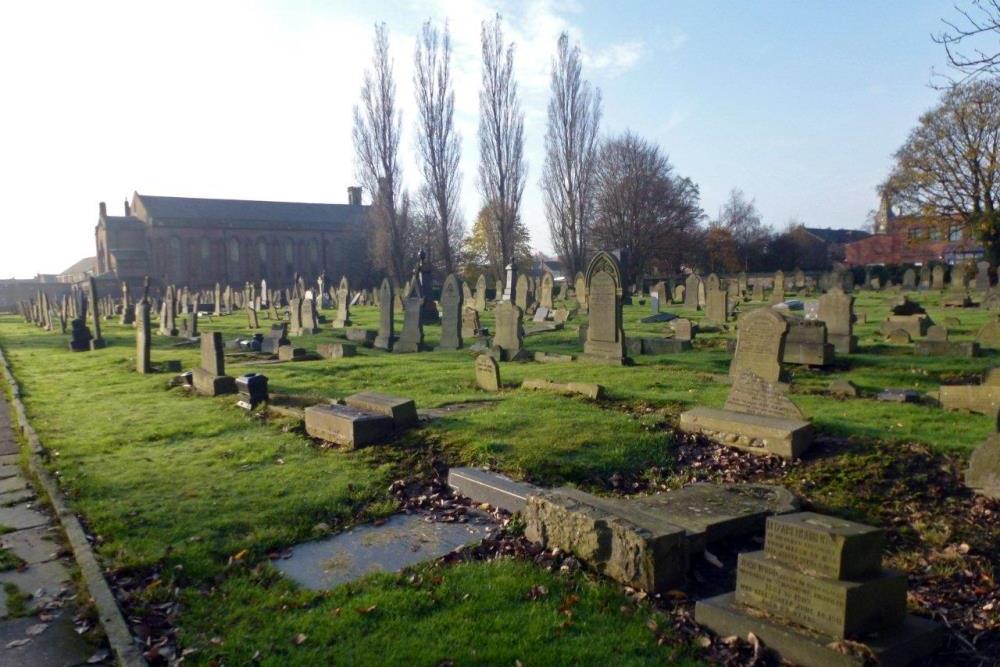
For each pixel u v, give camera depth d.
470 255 75.31
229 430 10.61
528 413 10.42
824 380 13.82
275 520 6.75
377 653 4.34
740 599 4.66
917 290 44.12
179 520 6.74
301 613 4.96
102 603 5.16
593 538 5.45
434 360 18.36
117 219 87.81
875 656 3.98
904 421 9.55
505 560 5.71
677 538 5.20
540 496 6.11
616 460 8.30
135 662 4.39
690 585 5.30
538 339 23.34
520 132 53.19
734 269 76.31
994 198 45.78
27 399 14.41
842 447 8.37
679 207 69.69
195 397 13.62
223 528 6.55
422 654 4.29
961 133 44.69
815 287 49.59
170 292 29.97
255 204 98.69
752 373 9.35
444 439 9.23
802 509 6.68
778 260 79.44
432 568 5.64
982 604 5.00
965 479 7.13
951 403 10.38
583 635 4.50
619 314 16.33
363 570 5.72
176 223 87.31
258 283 91.69
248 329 31.45
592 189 65.38
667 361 16.59
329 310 44.41
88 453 9.46
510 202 53.41
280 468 8.43
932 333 17.88
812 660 4.08
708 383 13.23
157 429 10.66
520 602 4.96
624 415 10.29
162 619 5.01
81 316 32.47
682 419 9.40
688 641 4.46
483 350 19.19
